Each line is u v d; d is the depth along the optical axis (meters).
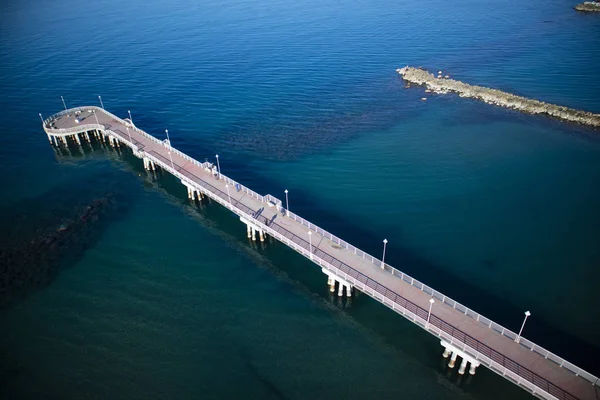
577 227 61.59
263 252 60.47
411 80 113.56
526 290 52.06
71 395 41.97
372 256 54.25
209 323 49.59
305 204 68.19
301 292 53.81
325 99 104.81
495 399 41.22
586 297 50.84
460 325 43.16
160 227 65.44
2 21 183.00
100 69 126.88
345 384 42.81
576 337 46.22
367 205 67.69
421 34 151.38
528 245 58.72
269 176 75.62
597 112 92.88
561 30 148.00
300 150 83.38
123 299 52.78
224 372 43.94
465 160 78.25
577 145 82.12
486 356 39.41
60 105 105.25
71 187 75.38
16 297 52.88
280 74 119.88
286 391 42.09
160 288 54.41
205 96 108.06
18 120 98.75
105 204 70.56
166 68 126.25
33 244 61.34
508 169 75.38
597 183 70.88
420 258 57.22
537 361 39.34
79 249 60.69
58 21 181.00
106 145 90.19
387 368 44.34
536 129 88.38
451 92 106.56
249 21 173.00
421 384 42.72
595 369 43.00
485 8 183.12
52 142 90.12
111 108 102.88
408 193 70.00
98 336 47.97
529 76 112.75
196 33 158.75
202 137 89.19
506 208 65.81
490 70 118.19
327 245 54.72
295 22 170.00
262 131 90.88
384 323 49.53
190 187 69.31
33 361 45.31
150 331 48.50
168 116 98.50
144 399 41.50
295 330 48.75
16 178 77.94
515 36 144.75
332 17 176.00
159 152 77.81
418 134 87.81
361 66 124.81
